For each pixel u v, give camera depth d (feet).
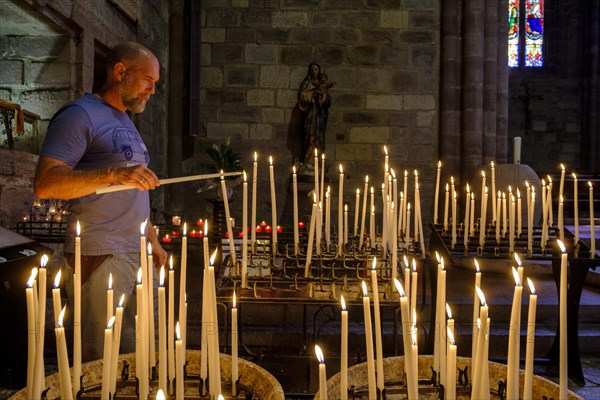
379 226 27.91
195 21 26.91
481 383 3.56
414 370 3.49
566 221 25.31
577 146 47.42
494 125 28.04
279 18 28.17
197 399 4.24
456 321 13.30
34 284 3.77
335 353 11.77
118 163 6.80
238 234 11.26
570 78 47.57
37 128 16.66
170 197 27.37
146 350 3.89
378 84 28.32
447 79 27.86
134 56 6.89
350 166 28.17
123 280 6.86
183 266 4.48
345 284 7.70
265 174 27.91
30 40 16.69
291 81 28.19
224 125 28.17
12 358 9.12
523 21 48.55
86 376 4.65
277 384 4.20
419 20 28.35
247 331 12.16
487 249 9.77
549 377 10.27
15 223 13.56
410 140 28.32
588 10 47.09
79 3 16.53
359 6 28.27
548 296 14.60
